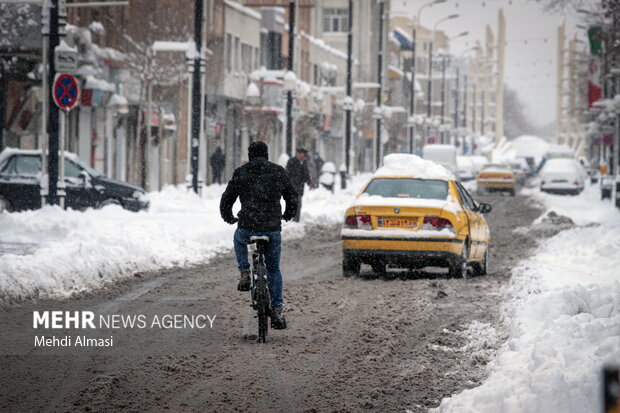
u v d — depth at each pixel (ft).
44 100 213.05
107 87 350.23
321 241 236.02
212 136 501.56
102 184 250.57
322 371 86.58
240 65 537.24
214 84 469.16
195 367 87.51
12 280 125.29
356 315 116.78
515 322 99.04
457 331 106.42
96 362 88.94
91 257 147.95
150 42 375.25
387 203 152.97
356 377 84.53
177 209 272.51
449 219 151.33
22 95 308.60
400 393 79.05
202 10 298.97
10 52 289.53
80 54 324.19
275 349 95.91
